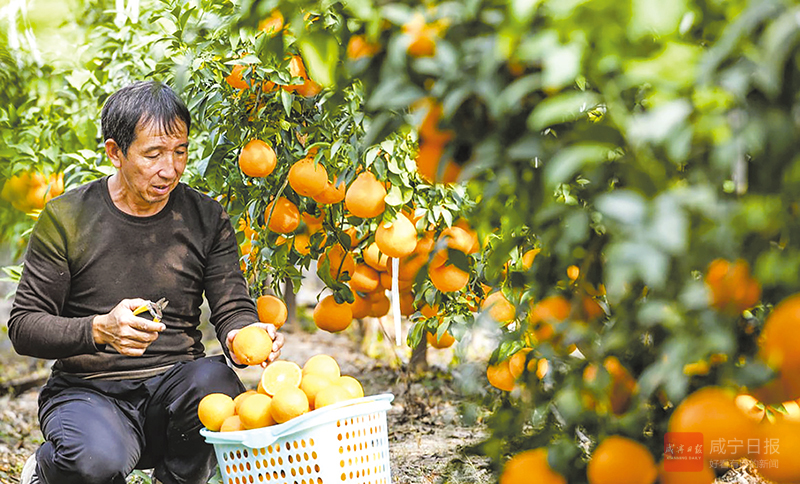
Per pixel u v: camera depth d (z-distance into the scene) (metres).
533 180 1.90
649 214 1.51
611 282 1.49
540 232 1.99
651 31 1.55
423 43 1.81
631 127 1.53
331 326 3.90
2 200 4.88
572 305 2.00
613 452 1.85
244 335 3.29
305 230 3.93
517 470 1.95
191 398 3.25
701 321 1.62
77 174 4.48
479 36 1.75
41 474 3.14
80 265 3.33
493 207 2.09
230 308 3.55
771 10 1.40
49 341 3.14
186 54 3.63
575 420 1.90
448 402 5.85
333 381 3.20
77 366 3.35
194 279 3.52
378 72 2.00
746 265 1.67
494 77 1.71
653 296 1.71
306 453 2.90
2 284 10.73
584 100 1.59
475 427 5.12
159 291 3.42
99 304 3.36
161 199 3.30
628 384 1.94
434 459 4.54
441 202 3.39
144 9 4.66
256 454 2.96
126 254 3.37
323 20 2.45
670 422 1.82
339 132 3.38
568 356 1.99
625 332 1.87
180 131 3.22
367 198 3.31
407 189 3.34
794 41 1.42
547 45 1.54
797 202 1.61
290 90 3.50
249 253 4.17
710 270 1.71
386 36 1.96
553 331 2.01
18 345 3.22
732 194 1.70
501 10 1.75
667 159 1.69
